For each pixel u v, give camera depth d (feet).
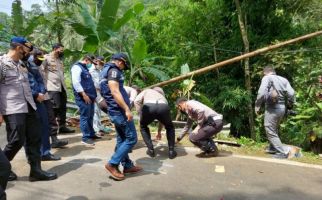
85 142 19.80
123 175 14.78
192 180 14.96
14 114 13.15
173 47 33.47
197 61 31.55
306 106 22.89
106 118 27.20
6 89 13.19
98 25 28.37
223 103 28.22
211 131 17.76
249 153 19.19
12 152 13.47
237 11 26.76
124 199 13.01
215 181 14.90
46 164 16.39
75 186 13.98
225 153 18.92
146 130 18.28
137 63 28.58
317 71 24.54
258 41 28.25
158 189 13.96
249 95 26.99
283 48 26.94
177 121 26.84
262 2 27.84
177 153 18.74
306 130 20.35
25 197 12.90
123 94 14.67
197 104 18.03
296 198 13.44
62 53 20.58
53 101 20.35
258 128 28.32
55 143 18.97
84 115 19.72
